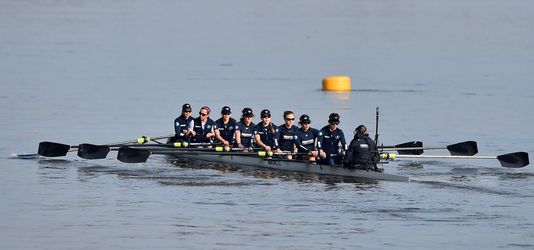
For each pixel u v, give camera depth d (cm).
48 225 10931
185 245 10112
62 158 15662
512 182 13512
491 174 14200
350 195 12488
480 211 11625
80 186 13162
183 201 12169
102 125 19625
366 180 13538
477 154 16450
